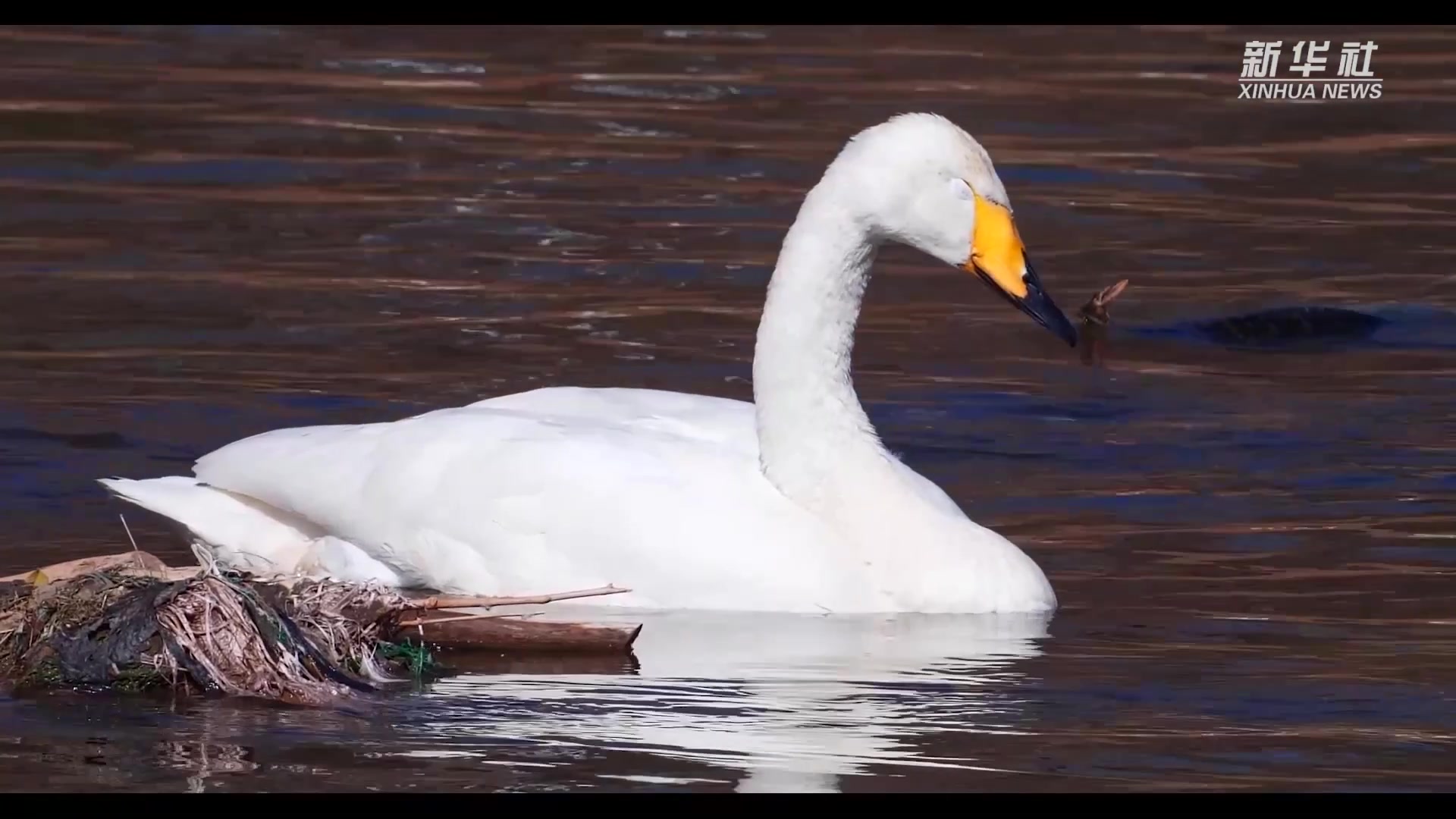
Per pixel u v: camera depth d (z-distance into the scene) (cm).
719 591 1139
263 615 1003
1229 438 1477
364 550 1182
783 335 1175
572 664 1041
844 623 1119
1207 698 986
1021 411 1538
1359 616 1122
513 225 1970
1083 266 1912
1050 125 2375
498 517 1159
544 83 2498
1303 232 2025
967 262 1190
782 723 945
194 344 1620
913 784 870
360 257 1866
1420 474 1396
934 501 1193
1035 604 1144
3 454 1371
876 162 1177
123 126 2264
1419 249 1975
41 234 1900
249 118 2316
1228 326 1756
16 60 2509
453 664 1035
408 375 1565
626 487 1156
